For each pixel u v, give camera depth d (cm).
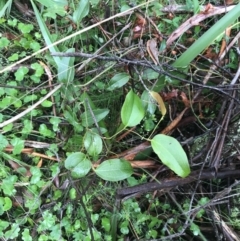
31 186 37
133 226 39
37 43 40
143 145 39
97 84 39
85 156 35
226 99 39
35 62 41
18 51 41
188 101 39
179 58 37
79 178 37
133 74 39
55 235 36
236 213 40
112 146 40
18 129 39
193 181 39
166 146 34
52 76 39
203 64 41
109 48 41
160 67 36
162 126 42
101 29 41
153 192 40
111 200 39
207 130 40
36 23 43
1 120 37
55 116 39
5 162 38
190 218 40
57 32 41
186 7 42
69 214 37
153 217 39
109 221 38
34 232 37
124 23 41
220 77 40
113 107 41
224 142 40
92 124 38
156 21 42
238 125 39
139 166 40
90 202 39
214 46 41
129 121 34
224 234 39
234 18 35
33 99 38
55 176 37
